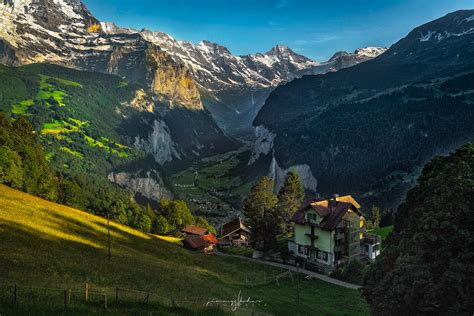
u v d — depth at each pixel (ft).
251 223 349.20
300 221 287.69
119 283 150.00
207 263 270.87
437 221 112.98
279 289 223.92
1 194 255.29
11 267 128.67
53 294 106.42
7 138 340.18
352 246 272.10
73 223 243.81
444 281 105.81
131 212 445.37
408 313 114.93
